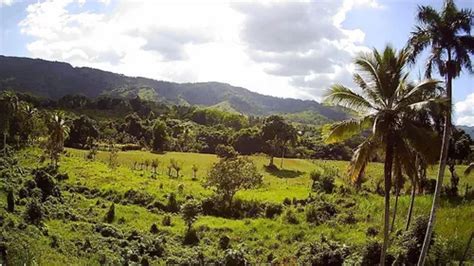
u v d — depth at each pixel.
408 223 42.00
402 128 24.58
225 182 67.00
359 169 26.34
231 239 52.34
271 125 108.56
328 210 58.62
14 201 47.97
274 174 95.75
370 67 25.89
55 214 51.19
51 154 83.50
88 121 125.00
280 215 61.09
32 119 96.94
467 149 58.44
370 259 35.97
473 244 36.75
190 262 44.25
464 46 28.28
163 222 57.50
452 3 28.53
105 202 64.44
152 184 76.00
